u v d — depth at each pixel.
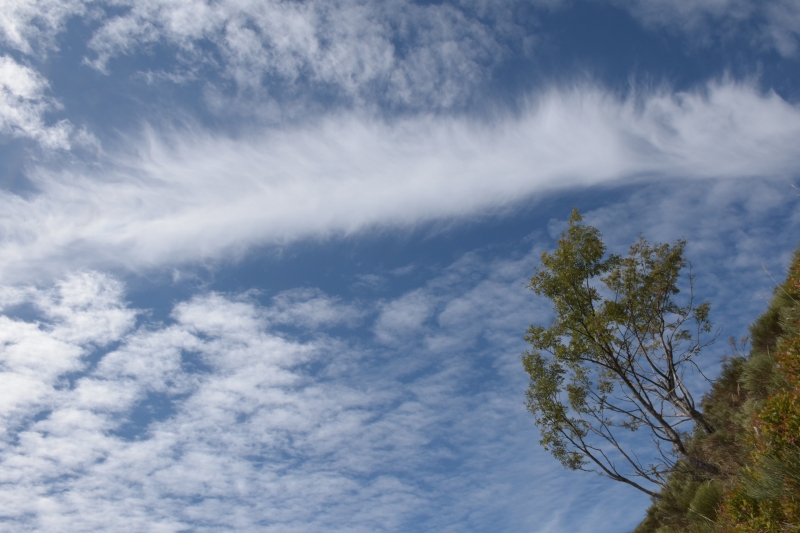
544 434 17.31
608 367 17.80
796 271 10.28
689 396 16.75
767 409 6.71
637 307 18.86
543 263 18.84
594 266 18.70
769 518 6.30
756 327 13.77
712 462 13.02
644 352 18.78
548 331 18.25
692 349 18.22
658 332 18.98
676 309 18.97
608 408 17.28
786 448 6.33
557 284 18.28
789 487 6.16
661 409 17.36
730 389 14.99
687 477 13.86
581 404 17.39
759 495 6.64
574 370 18.14
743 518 6.98
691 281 18.92
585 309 18.11
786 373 7.73
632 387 17.03
